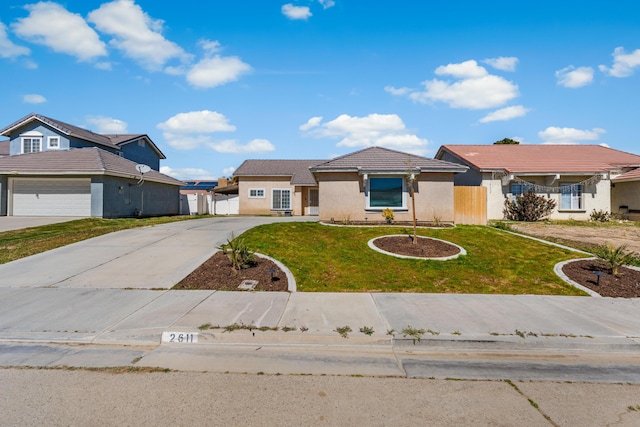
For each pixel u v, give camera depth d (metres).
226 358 4.36
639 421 3.12
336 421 3.06
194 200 28.19
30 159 19.34
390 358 4.44
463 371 4.10
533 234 13.74
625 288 7.29
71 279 7.46
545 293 6.98
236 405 3.29
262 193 28.41
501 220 18.80
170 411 3.18
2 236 11.96
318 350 4.65
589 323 5.38
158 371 3.99
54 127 22.42
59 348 4.60
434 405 3.34
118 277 7.59
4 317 5.45
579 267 8.70
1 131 22.58
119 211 19.56
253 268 8.12
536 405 3.37
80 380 3.76
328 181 15.25
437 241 10.93
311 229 12.76
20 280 7.40
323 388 3.65
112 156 21.81
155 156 31.81
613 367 4.26
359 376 3.93
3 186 18.62
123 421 3.02
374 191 15.20
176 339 4.84
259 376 3.90
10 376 3.84
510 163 20.19
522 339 4.77
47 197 18.89
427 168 14.70
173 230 13.37
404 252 9.69
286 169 29.41
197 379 3.81
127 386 3.64
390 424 3.02
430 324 5.23
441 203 15.13
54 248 10.20
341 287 7.15
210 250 9.88
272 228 12.74
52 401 3.33
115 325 5.15
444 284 7.42
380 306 6.03
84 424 2.98
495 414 3.20
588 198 19.44
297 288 7.02
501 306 6.12
